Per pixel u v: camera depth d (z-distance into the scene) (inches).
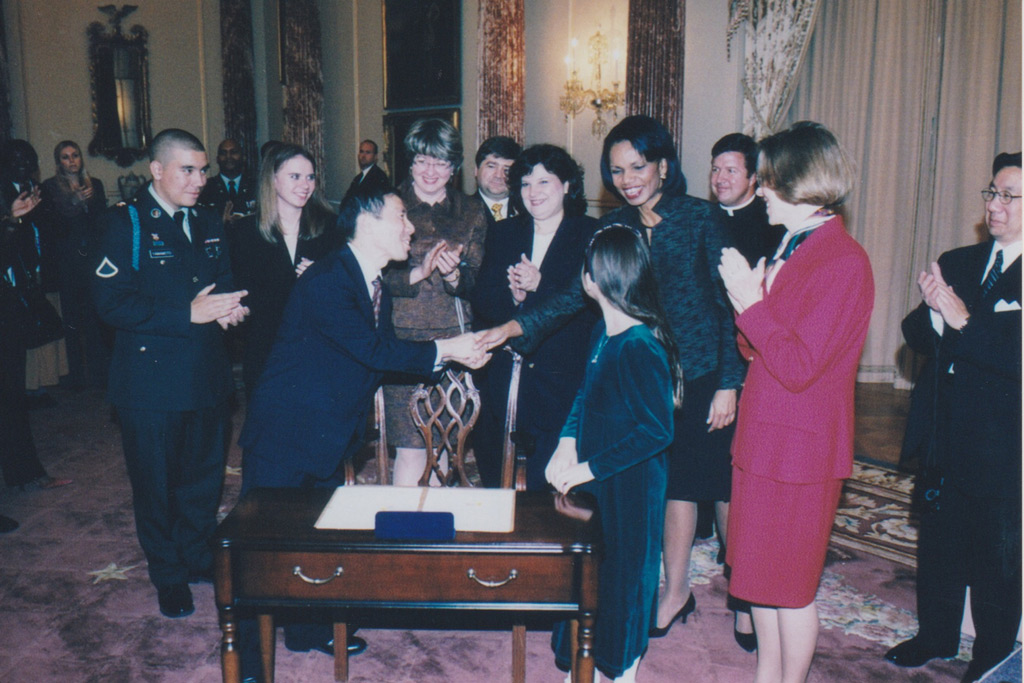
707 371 119.0
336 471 117.9
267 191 140.6
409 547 83.4
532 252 132.0
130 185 395.5
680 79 285.6
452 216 144.9
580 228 127.9
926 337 113.1
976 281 107.7
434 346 108.7
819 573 94.1
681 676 119.7
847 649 126.9
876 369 297.3
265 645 103.8
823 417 89.6
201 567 143.9
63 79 374.0
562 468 103.4
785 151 89.4
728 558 99.9
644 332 96.3
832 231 90.0
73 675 118.3
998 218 102.1
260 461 107.6
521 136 341.7
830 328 86.5
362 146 371.2
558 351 127.5
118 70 388.5
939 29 265.4
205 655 124.2
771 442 91.3
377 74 399.5
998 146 254.1
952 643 121.8
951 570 118.7
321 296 103.5
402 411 143.6
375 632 130.8
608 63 309.4
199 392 132.0
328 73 431.5
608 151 118.1
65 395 277.6
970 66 257.1
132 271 126.0
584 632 85.6
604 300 98.6
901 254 286.2
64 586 146.2
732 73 285.4
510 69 337.1
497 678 119.0
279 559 85.1
